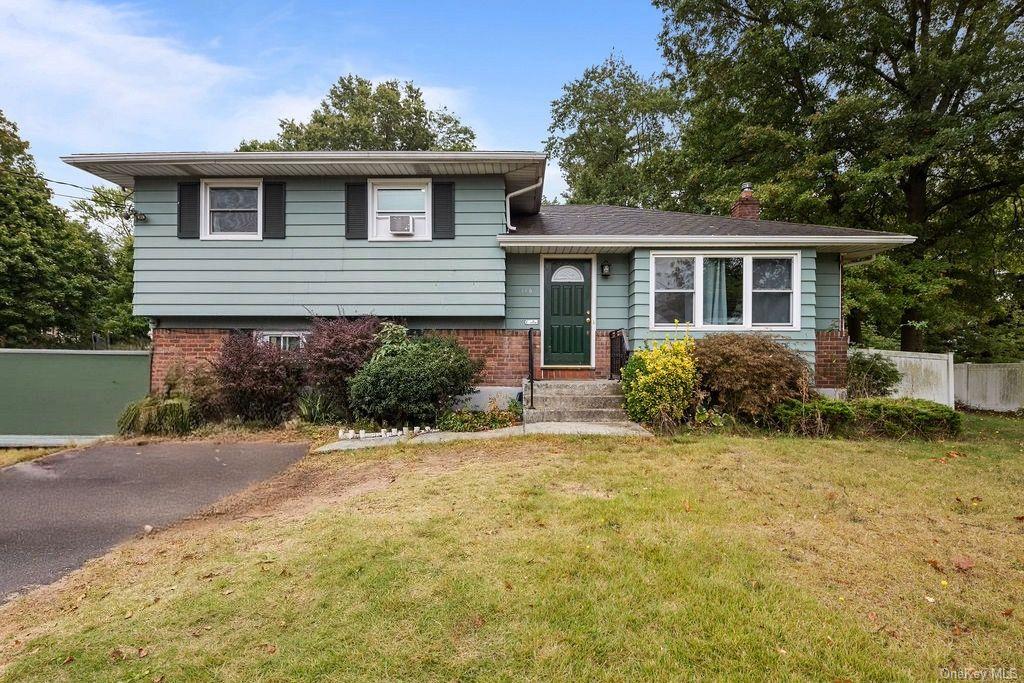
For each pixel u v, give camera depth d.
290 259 9.55
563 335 10.12
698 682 2.23
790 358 8.02
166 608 2.88
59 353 9.77
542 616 2.70
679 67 17.92
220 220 9.66
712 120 16.91
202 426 8.53
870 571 3.23
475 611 2.75
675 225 10.38
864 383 9.89
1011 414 13.03
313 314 9.54
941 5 14.21
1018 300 16.58
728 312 9.43
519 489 4.84
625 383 8.48
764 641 2.51
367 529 3.91
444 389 8.34
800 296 9.33
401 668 2.32
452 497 4.68
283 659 2.40
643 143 28.66
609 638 2.53
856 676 2.28
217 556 3.60
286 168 9.25
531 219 11.34
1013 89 12.10
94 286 20.50
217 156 8.84
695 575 3.13
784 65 14.72
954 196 14.75
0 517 4.65
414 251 9.59
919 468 5.59
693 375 7.83
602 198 27.17
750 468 5.56
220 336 9.81
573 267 10.18
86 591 3.18
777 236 9.15
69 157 8.73
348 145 28.12
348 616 2.73
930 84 13.63
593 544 3.57
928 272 13.49
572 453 6.23
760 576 3.13
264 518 4.46
